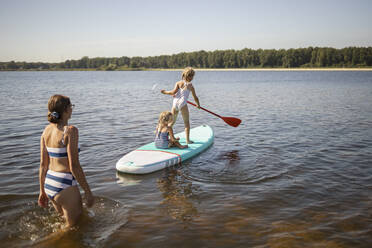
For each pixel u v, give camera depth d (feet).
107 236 9.50
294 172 15.74
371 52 379.96
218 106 45.01
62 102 9.26
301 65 420.36
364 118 32.81
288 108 41.78
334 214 11.05
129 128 27.61
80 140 22.76
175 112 20.31
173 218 10.75
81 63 652.89
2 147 20.25
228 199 12.42
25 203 11.71
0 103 47.55
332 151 19.75
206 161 17.83
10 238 9.34
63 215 10.64
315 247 8.91
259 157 18.48
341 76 181.57
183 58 535.60
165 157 17.19
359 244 9.07
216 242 9.20
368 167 16.51
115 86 101.19
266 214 11.07
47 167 9.86
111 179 14.78
